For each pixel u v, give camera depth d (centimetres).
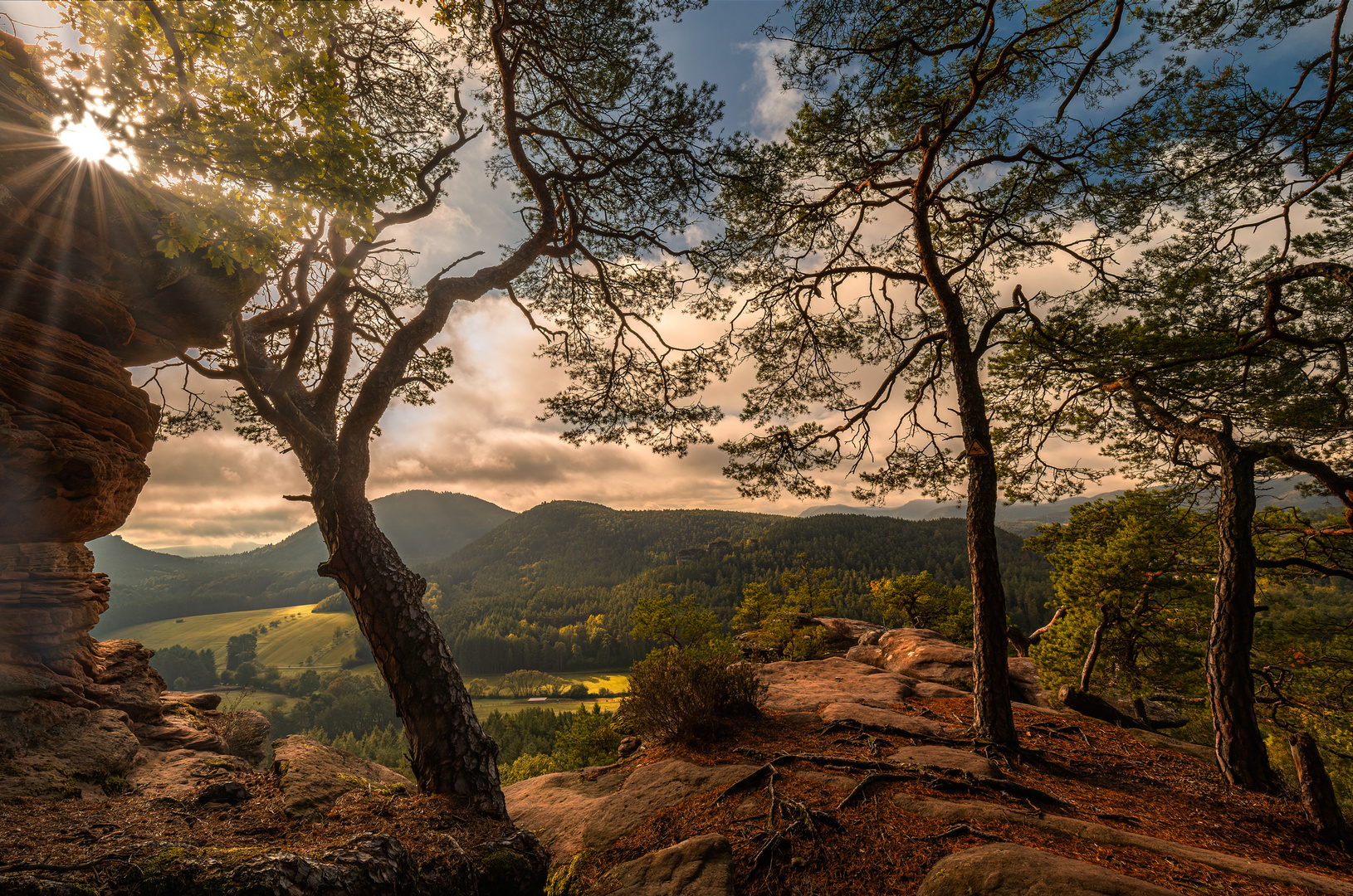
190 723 648
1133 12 730
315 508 657
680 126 802
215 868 289
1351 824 577
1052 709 1103
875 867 445
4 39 495
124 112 350
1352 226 779
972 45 790
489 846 464
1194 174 824
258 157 369
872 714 880
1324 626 1534
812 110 920
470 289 769
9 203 497
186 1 361
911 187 1014
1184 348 914
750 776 610
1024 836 467
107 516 649
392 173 419
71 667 573
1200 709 1744
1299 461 822
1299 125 753
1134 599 1681
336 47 678
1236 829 578
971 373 887
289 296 827
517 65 798
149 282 617
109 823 362
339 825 431
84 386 581
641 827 564
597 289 977
